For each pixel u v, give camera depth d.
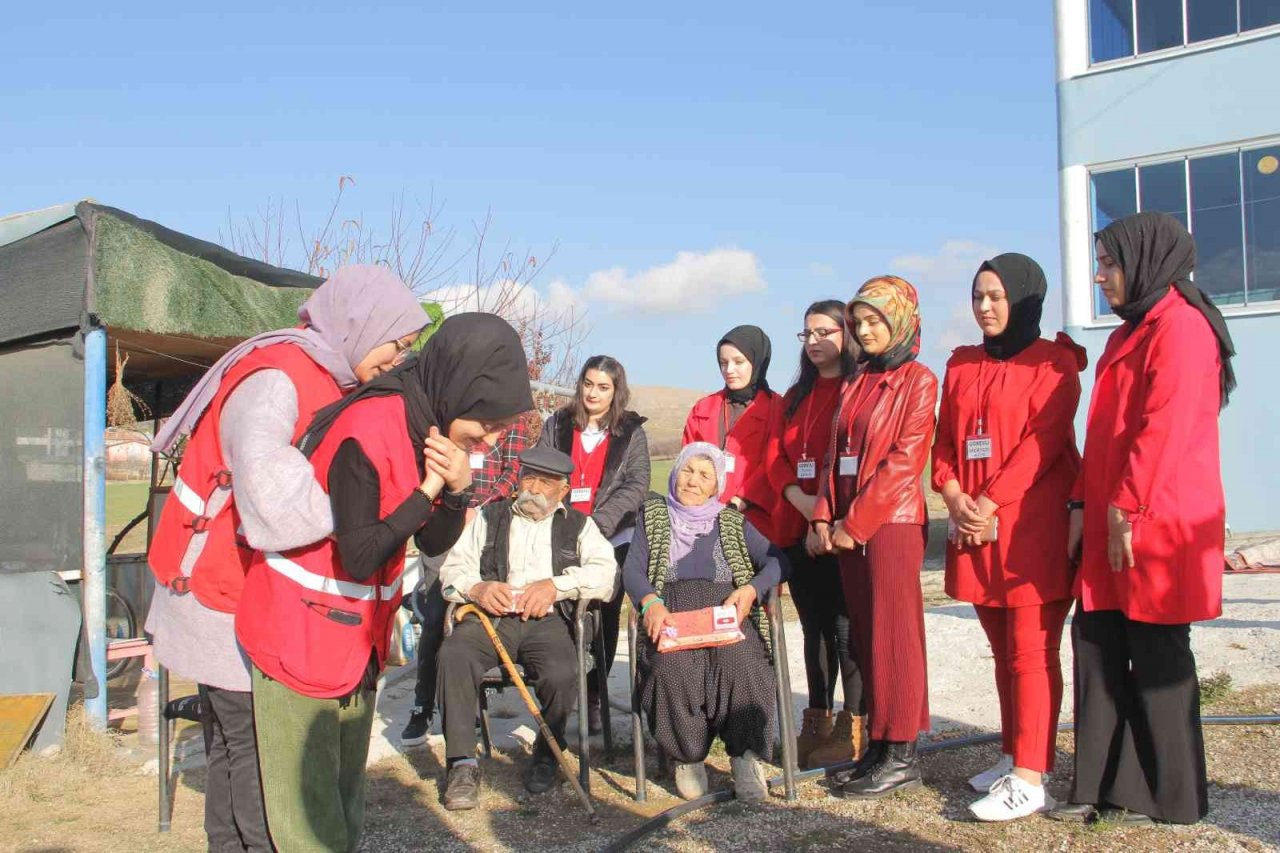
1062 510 3.87
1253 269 12.91
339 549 2.54
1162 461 3.42
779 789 4.28
